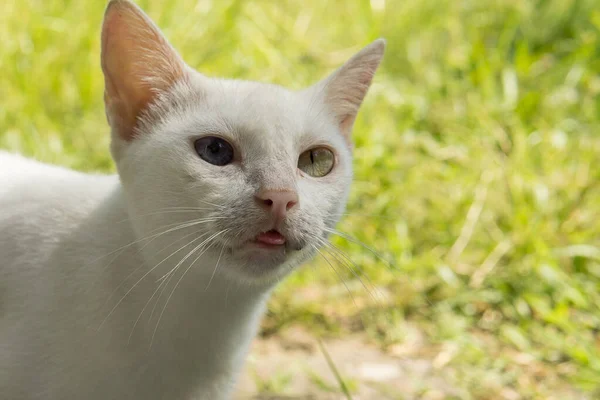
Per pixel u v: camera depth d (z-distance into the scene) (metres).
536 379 0.71
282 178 0.52
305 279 0.78
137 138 0.54
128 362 0.54
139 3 0.96
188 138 0.53
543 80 1.05
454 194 0.85
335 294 0.77
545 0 1.17
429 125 0.97
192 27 0.98
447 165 0.90
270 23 1.09
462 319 0.76
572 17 1.16
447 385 0.70
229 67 0.97
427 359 0.72
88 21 0.94
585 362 0.71
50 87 0.90
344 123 0.59
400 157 0.90
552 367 0.72
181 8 0.99
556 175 0.88
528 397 0.69
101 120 0.88
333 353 0.72
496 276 0.78
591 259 0.80
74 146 0.85
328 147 0.55
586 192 0.85
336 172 0.56
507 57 1.10
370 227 0.81
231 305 0.56
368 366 0.71
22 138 0.82
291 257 0.54
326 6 1.16
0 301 0.55
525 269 0.78
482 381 0.70
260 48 1.00
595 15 1.12
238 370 0.58
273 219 0.52
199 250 0.53
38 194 0.57
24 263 0.55
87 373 0.54
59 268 0.55
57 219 0.56
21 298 0.55
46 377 0.54
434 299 0.78
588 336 0.75
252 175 0.53
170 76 0.55
